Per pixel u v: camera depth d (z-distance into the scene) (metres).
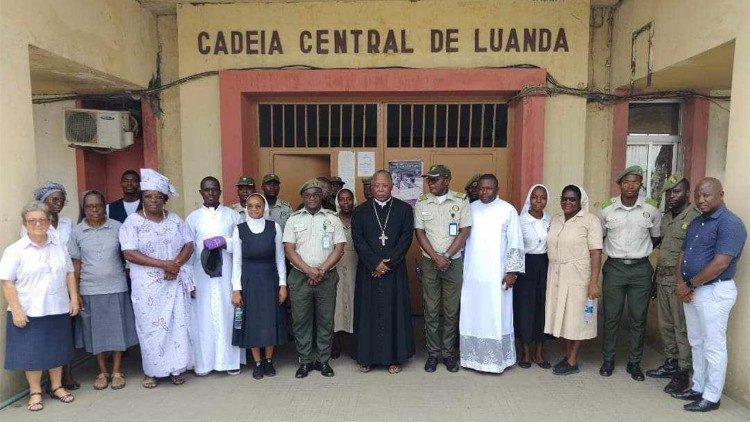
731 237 3.09
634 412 3.32
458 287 3.97
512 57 4.94
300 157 5.46
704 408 3.29
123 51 4.71
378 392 3.65
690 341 3.45
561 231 3.90
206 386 3.78
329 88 4.98
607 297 3.90
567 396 3.57
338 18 4.95
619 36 5.05
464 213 3.92
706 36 3.73
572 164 5.02
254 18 4.97
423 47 4.95
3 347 3.38
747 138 3.31
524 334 4.02
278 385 3.78
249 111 5.23
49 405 3.46
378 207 3.90
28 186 3.53
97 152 5.66
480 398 3.54
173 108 5.32
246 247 3.80
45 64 4.08
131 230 3.62
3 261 3.18
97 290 3.59
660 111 5.57
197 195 5.15
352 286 4.32
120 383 3.75
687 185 3.71
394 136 5.36
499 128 5.32
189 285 3.86
